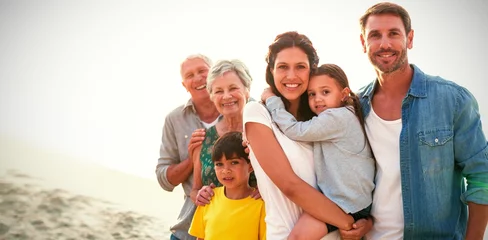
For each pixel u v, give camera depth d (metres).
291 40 3.21
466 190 3.24
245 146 3.36
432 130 3.12
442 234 3.19
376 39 3.17
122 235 9.76
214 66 3.61
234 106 3.55
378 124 3.21
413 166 3.14
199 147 3.71
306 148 3.15
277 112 3.18
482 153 3.13
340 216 3.02
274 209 3.13
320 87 3.20
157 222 10.64
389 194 3.18
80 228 9.82
